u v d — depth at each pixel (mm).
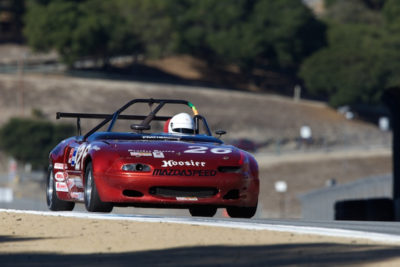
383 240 22969
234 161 35469
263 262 19234
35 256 20797
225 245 22219
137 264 19219
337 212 81812
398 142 112750
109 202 34812
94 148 35594
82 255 20922
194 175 34469
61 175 39531
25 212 33438
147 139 37594
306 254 20406
